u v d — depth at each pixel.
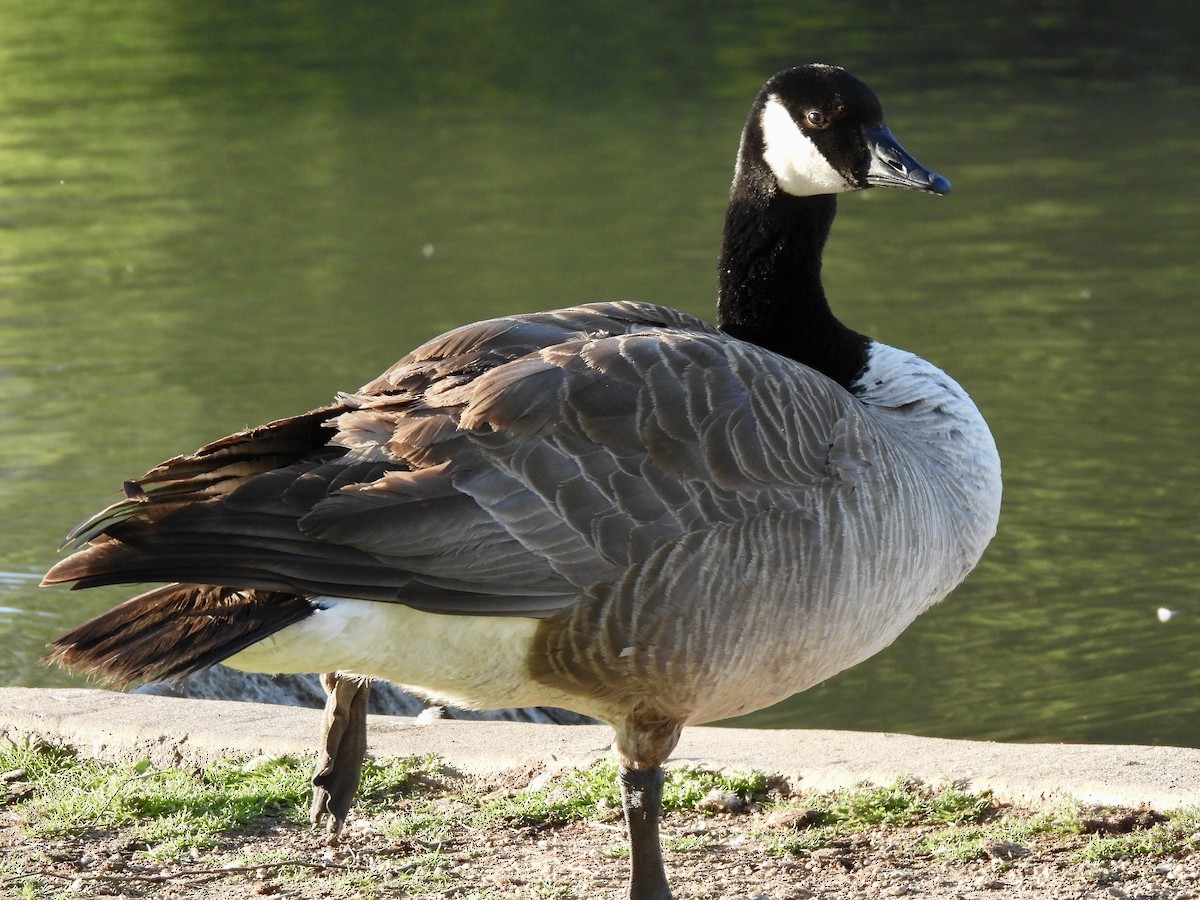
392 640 7.77
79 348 23.75
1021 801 9.21
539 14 56.44
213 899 8.34
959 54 48.28
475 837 9.26
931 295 25.95
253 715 10.88
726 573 7.97
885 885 8.38
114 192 34.38
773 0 57.81
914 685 13.85
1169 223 30.14
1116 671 13.83
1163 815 8.85
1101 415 20.19
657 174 34.94
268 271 28.12
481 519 7.70
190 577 7.24
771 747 10.17
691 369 8.27
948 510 9.21
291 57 50.34
